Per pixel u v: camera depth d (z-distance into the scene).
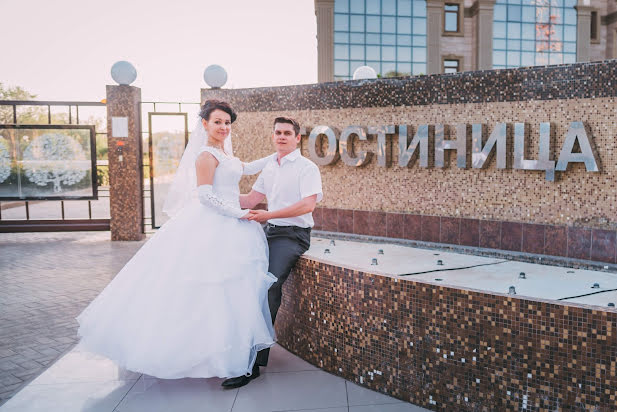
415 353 3.28
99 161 12.66
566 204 4.43
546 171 4.44
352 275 3.58
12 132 10.05
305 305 4.01
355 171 5.81
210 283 3.47
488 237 4.90
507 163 4.73
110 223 10.07
